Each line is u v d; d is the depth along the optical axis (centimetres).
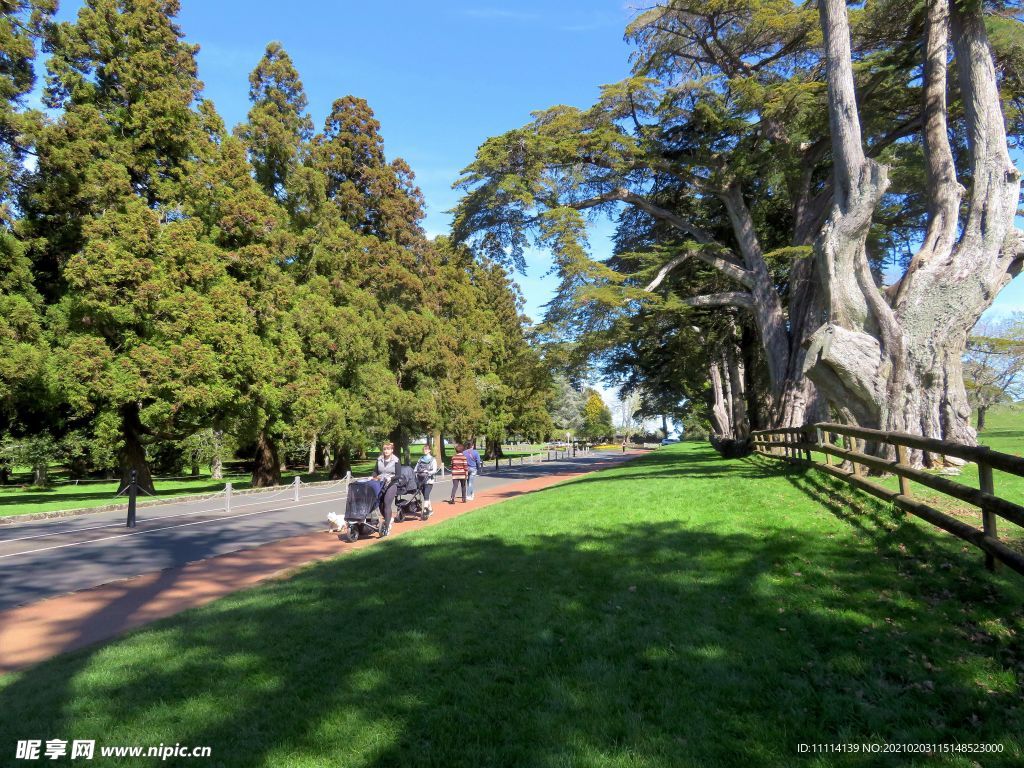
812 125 2173
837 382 1310
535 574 670
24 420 2669
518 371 2953
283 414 2900
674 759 321
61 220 2434
